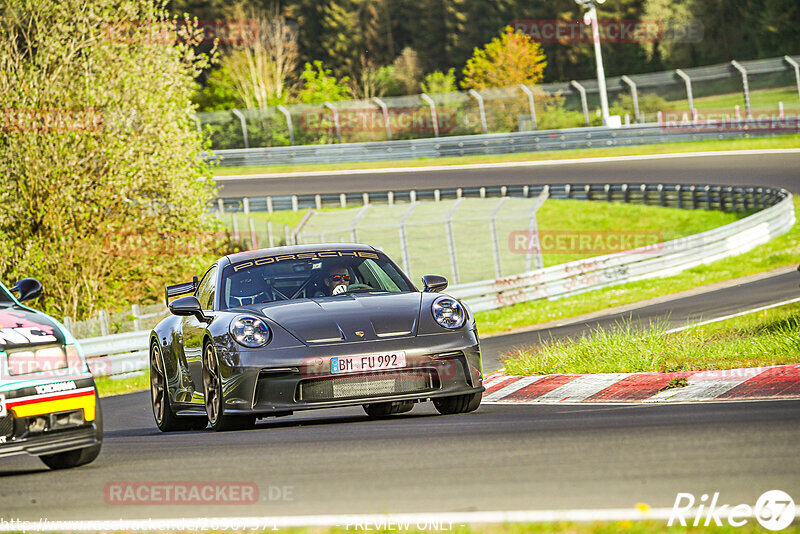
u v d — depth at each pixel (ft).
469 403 88.07
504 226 408.26
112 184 257.34
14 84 249.96
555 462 54.95
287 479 55.16
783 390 82.12
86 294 258.98
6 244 249.14
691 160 487.61
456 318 84.99
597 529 39.40
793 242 304.30
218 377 82.53
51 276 252.21
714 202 403.95
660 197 423.23
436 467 55.88
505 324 221.46
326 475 55.57
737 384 86.28
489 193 451.53
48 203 251.60
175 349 96.02
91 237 257.96
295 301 88.07
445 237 395.34
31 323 68.13
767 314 166.91
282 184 542.57
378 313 83.92
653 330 115.85
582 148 553.64
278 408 79.15
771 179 425.28
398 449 63.77
